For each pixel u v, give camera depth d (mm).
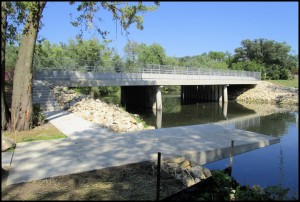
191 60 79500
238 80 42688
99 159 7793
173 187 6387
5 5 9523
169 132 11664
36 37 11820
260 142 10141
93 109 16578
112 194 5832
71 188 6047
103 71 28484
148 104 34500
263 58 61688
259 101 42125
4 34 9812
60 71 24312
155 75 32844
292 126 21422
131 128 13156
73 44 46469
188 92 48938
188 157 8445
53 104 17906
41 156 8039
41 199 5484
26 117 11680
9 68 22031
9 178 6387
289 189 4746
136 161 7637
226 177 6812
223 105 38625
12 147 8859
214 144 9648
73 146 9172
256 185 6086
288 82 47875
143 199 5672
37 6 9977
